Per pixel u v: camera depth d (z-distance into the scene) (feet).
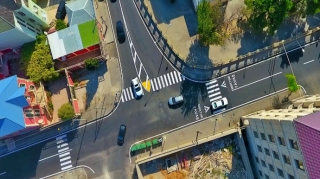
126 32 216.13
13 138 215.10
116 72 215.31
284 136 150.10
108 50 215.92
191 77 212.64
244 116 206.69
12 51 209.97
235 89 211.41
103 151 214.48
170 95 213.25
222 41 197.06
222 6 211.20
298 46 210.59
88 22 202.08
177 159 211.82
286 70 210.79
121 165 213.87
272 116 172.55
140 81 214.48
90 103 215.10
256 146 193.36
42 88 205.67
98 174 214.48
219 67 211.61
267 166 184.55
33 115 197.26
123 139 213.66
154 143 209.56
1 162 216.33
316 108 162.91
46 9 219.41
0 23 177.06
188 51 212.84
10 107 181.68
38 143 215.31
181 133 212.43
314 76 210.38
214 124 211.41
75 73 215.92
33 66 201.67
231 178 209.05
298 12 192.13
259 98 211.20
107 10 217.36
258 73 211.41
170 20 214.69
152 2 215.72
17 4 177.27
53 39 202.80
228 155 210.59
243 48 211.41
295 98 210.18
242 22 211.41
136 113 214.28
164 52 213.87
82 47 201.67
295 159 145.38
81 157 214.90
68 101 214.48
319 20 210.38
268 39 211.00
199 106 212.02
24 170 215.51
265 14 186.09
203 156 211.41
